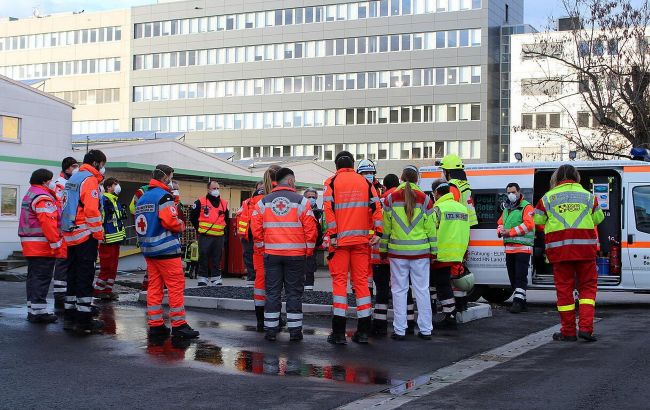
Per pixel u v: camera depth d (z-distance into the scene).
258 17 79.81
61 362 7.99
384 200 10.10
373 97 75.00
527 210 12.98
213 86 81.44
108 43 85.31
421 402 6.61
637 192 13.84
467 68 71.81
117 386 6.99
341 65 76.19
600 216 10.01
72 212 9.98
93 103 86.00
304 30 77.62
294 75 78.06
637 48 29.38
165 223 9.37
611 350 9.10
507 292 15.64
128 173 27.27
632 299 16.52
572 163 14.22
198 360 8.22
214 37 81.38
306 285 15.87
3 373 7.45
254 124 79.69
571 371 7.83
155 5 83.62
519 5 77.44
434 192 11.26
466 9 71.75
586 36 30.73
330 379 7.50
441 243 10.78
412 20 73.62
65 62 86.88
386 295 10.43
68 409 6.21
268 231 9.61
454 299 11.52
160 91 83.56
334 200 9.50
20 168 24.19
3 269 22.38
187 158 31.95
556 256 9.88
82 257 9.99
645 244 13.73
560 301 9.98
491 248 14.41
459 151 72.00
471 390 7.06
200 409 6.28
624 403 6.41
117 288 16.75
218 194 16.52
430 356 8.84
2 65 89.56
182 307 9.58
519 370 7.99
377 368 8.09
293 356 8.61
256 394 6.80
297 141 77.81
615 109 29.39
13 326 10.30
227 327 10.62
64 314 11.14
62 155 26.23
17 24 88.75
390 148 74.44
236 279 20.48
